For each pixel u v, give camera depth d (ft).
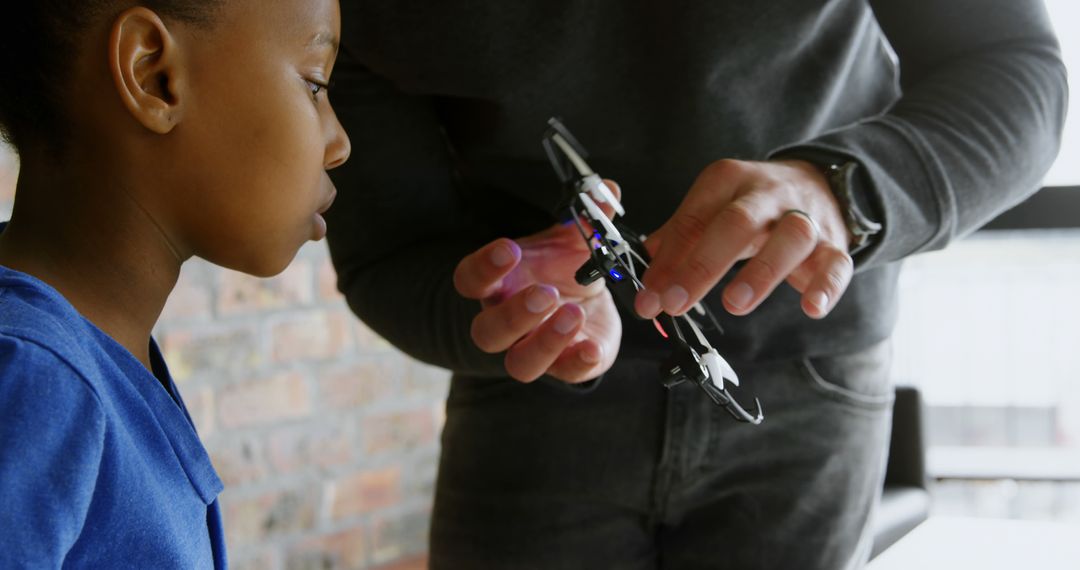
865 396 4.34
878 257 3.55
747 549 4.32
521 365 3.60
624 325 4.16
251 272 3.34
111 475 2.94
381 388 9.21
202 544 3.23
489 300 3.78
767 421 4.23
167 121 3.11
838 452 4.29
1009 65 3.79
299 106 3.21
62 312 2.98
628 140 4.06
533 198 4.26
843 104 4.23
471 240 4.37
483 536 4.39
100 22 3.05
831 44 4.02
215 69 3.13
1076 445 9.30
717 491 4.30
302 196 3.25
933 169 3.57
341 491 8.98
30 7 3.05
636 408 4.22
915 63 3.99
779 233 3.24
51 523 2.74
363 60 4.04
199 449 3.22
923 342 9.39
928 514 6.85
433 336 4.16
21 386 2.80
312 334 8.72
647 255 3.51
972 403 9.44
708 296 4.10
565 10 3.84
